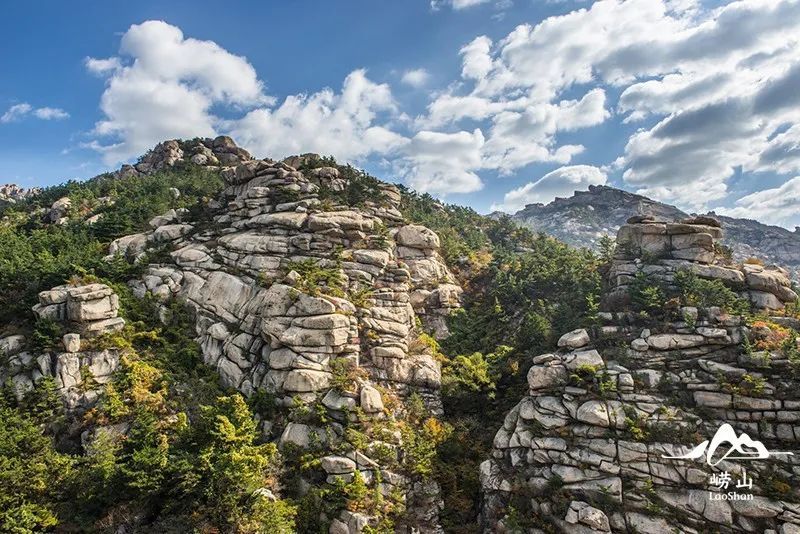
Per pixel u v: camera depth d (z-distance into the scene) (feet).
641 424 109.40
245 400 132.05
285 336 135.54
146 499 92.68
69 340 127.03
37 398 117.08
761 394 107.45
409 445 122.72
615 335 134.31
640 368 122.52
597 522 97.86
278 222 186.91
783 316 132.05
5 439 96.22
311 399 127.13
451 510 117.91
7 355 127.13
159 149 398.01
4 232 216.13
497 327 179.42
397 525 108.99
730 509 94.02
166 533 85.35
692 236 157.17
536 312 169.58
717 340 121.08
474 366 152.25
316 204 199.00
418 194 356.59
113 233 207.92
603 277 174.40
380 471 113.60
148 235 200.54
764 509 91.76
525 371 149.48
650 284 147.13
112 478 90.84
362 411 123.34
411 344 162.50
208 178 321.73
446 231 263.49
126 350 136.15
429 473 119.24
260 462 93.25
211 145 416.46
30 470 90.63
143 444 95.35
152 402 120.37
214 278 168.66
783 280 143.02
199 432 99.40
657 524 95.86
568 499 104.17
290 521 94.07
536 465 113.39
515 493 111.14
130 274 174.40
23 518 81.97
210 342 152.05
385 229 197.98
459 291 201.46
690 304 133.90
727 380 112.57
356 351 142.20
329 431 119.14
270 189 206.90
